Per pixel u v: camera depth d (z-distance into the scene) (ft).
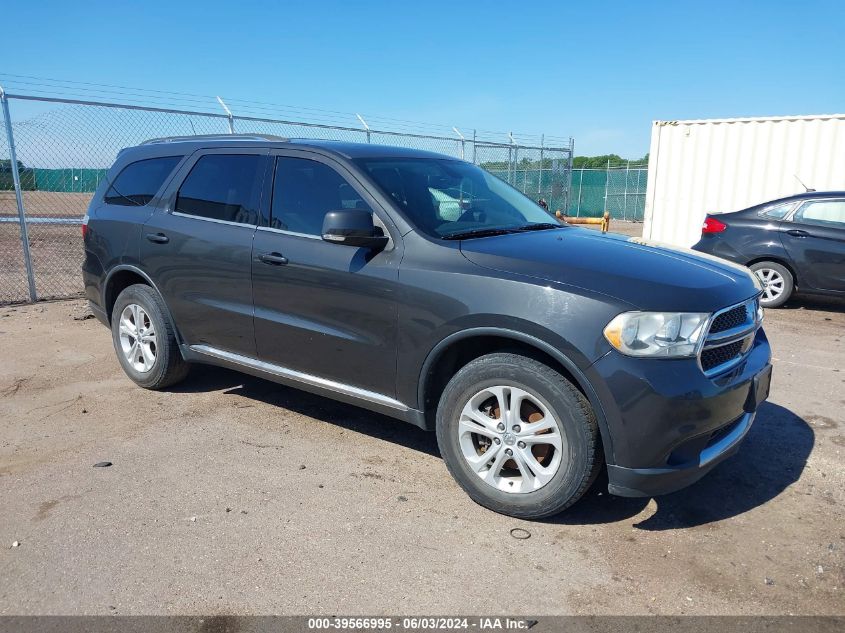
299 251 12.75
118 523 10.55
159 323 15.78
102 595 8.81
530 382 10.15
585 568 9.52
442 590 8.98
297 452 13.32
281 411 15.55
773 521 10.86
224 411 15.49
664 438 9.48
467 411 10.96
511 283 10.25
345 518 10.78
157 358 16.05
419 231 11.55
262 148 14.17
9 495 11.43
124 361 17.02
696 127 39.70
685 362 9.53
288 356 13.37
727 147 38.93
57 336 22.08
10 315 25.18
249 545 9.98
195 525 10.51
